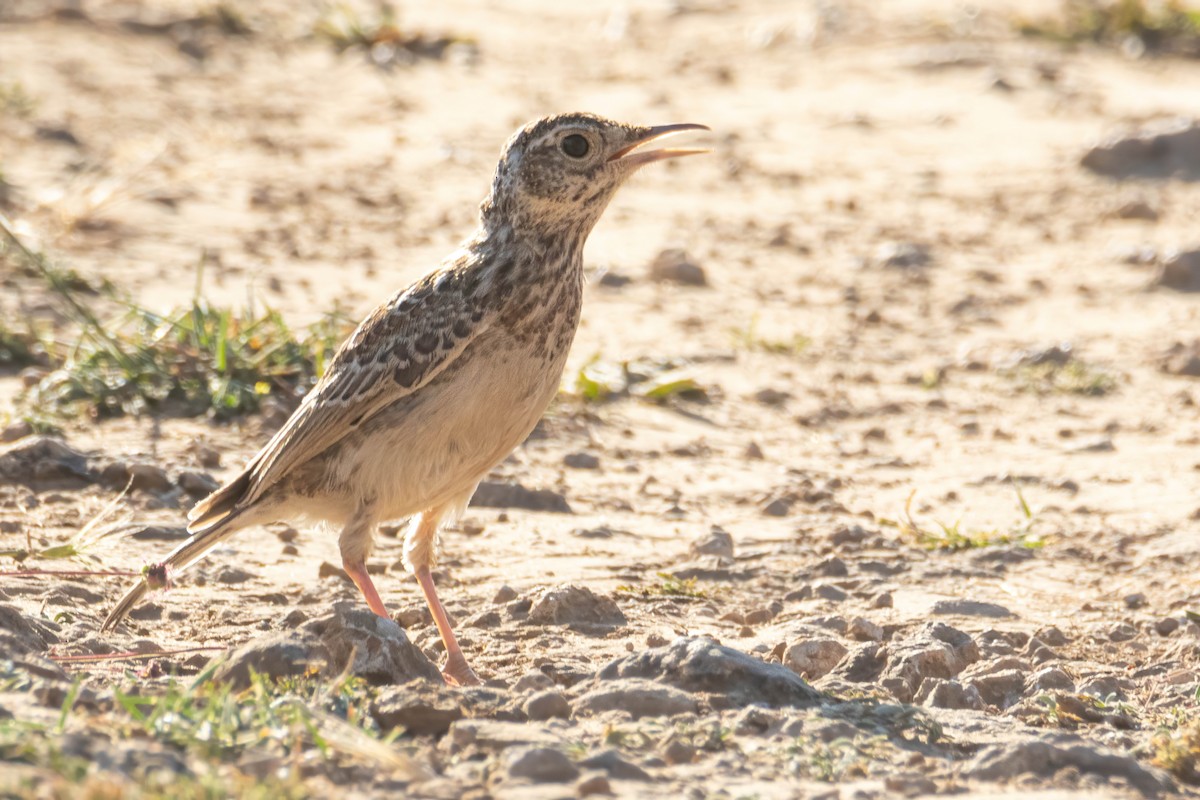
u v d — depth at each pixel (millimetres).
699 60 33500
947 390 17016
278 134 25938
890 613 10523
